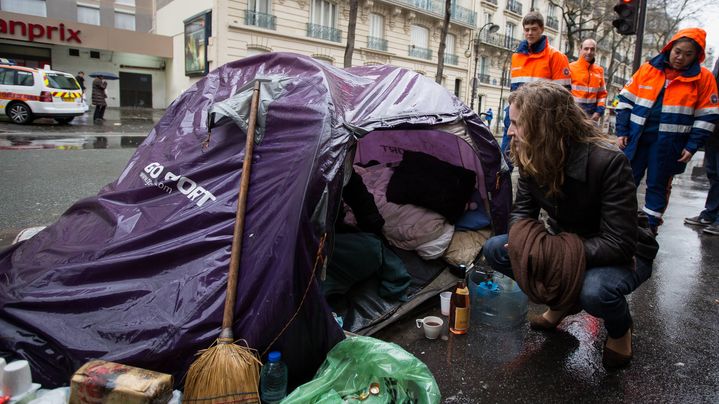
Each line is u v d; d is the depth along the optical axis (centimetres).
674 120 398
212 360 163
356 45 2177
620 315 214
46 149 900
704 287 345
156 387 152
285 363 194
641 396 211
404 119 272
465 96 2778
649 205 432
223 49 1859
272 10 1934
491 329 272
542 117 201
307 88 248
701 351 252
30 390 159
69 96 1355
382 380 179
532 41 491
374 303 282
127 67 2608
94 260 211
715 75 490
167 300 192
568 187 216
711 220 532
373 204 327
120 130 1408
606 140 208
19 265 221
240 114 240
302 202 196
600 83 577
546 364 236
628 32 658
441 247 331
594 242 213
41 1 2492
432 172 363
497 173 329
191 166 246
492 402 204
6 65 1290
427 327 258
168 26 2578
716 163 513
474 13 2677
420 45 2494
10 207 474
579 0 2386
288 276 186
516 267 225
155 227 220
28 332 185
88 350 177
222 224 214
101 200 245
